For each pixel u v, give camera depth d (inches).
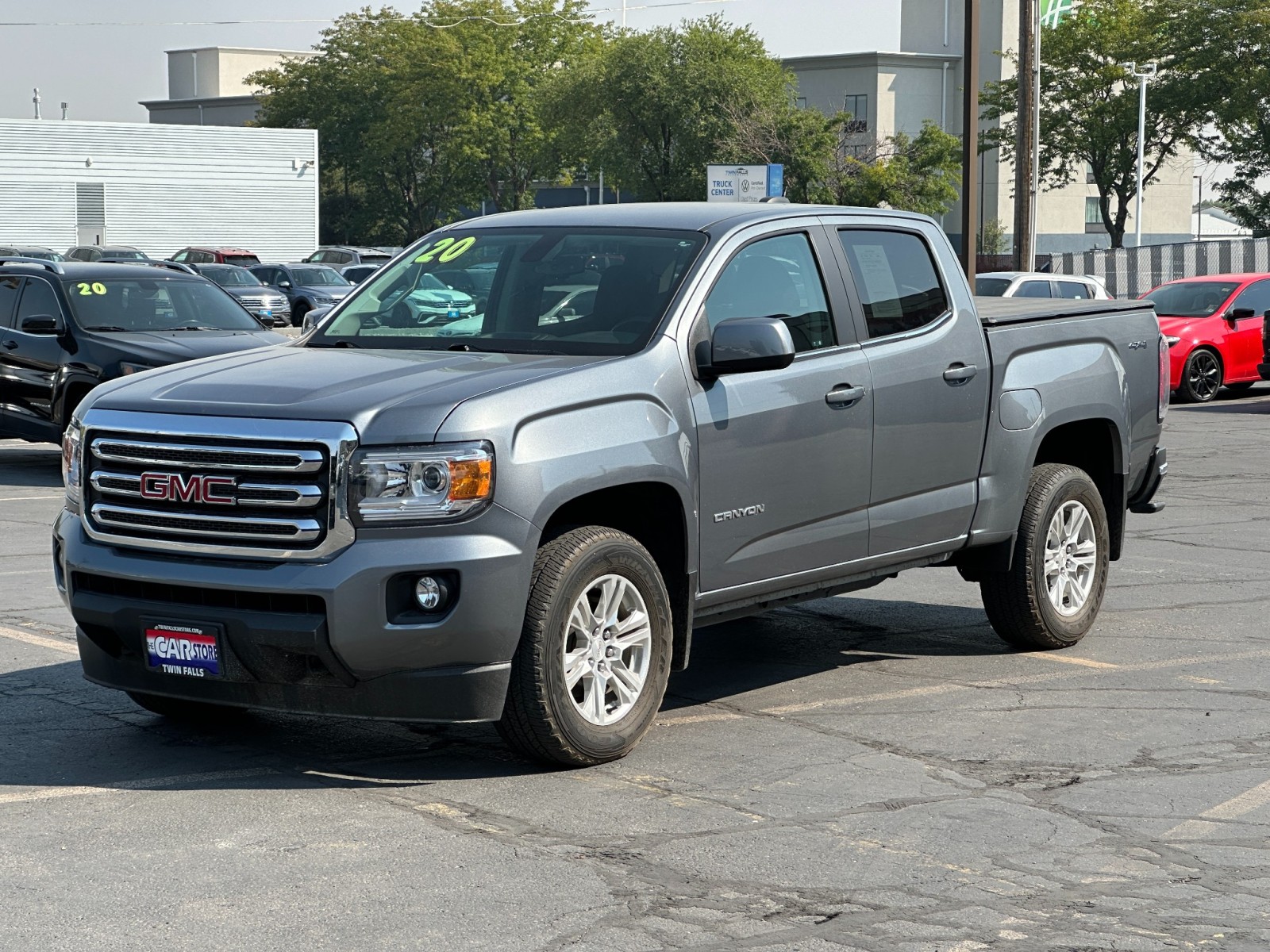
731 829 201.6
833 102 3506.4
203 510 213.0
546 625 215.8
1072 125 2682.1
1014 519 297.9
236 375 227.9
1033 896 178.4
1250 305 923.4
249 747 241.4
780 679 287.9
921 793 217.5
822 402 255.9
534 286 253.0
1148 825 204.1
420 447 207.0
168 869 186.4
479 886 180.7
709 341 241.1
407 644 206.7
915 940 165.0
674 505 235.9
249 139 2736.2
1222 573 398.9
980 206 3417.8
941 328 283.4
